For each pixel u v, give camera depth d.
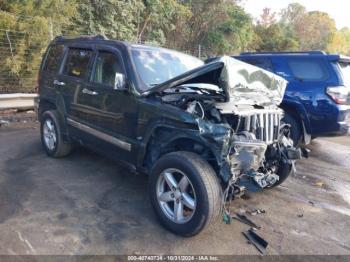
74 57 5.06
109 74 4.28
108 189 4.39
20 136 6.71
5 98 8.01
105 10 13.39
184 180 3.28
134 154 3.90
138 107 3.77
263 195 4.63
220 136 3.08
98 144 4.48
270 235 3.58
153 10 16.23
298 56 6.77
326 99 6.18
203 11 21.11
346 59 6.40
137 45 4.41
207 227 3.22
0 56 9.05
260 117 3.63
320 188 5.06
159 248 3.17
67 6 10.56
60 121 5.19
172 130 3.47
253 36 26.92
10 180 4.48
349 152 7.27
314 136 6.50
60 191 4.25
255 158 3.36
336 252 3.35
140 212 3.83
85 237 3.26
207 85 3.77
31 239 3.16
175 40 19.83
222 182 3.37
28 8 9.28
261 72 3.84
